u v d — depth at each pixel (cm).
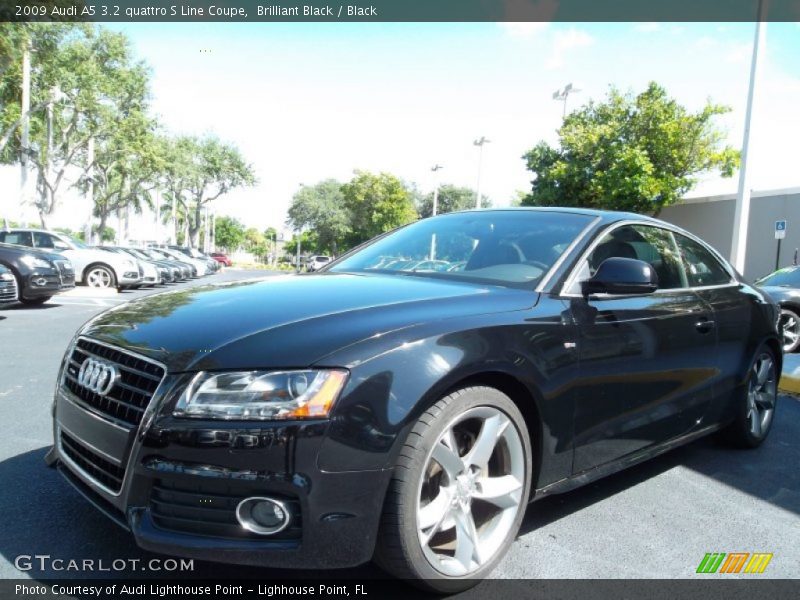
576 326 284
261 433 204
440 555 241
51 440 397
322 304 254
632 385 312
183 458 208
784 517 336
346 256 395
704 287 397
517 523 262
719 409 398
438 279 312
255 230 12088
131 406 225
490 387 248
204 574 250
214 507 209
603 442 300
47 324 945
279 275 356
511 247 332
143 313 271
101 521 288
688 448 448
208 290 304
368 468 212
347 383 212
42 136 3288
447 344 234
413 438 222
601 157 2112
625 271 288
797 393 648
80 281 1775
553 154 2317
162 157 4166
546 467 273
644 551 289
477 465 247
